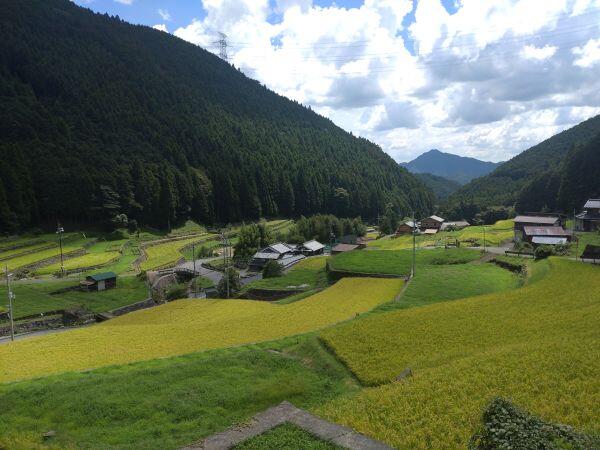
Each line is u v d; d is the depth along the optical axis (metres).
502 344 28.83
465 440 16.19
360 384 25.30
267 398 23.53
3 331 60.22
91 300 76.69
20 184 121.19
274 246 112.81
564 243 80.00
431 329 32.94
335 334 32.72
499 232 126.50
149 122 197.88
